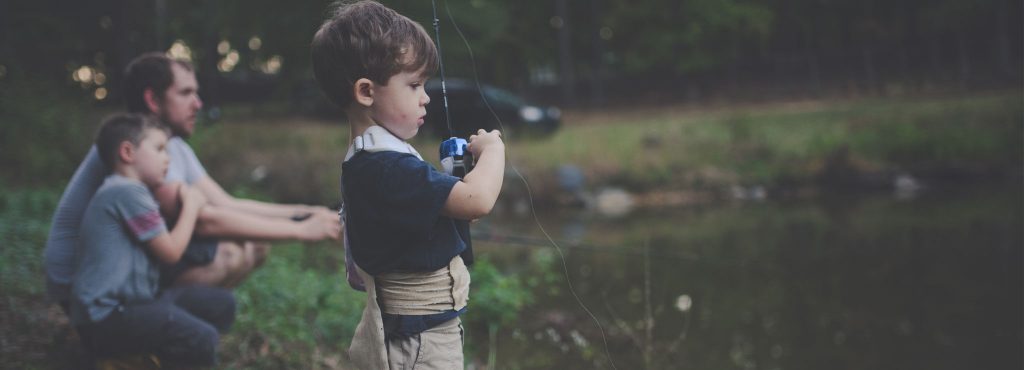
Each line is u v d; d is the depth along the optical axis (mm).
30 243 4688
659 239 9188
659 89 26422
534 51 27281
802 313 5691
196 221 3012
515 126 15445
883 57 24562
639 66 26531
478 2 20391
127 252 2660
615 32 27750
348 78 1583
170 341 2676
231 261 3174
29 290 3783
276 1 17984
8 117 8836
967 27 24312
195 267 3078
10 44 11055
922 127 16734
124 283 2648
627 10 26859
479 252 6633
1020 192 12773
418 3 16922
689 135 16391
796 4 27062
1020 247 8148
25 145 8594
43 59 11648
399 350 1638
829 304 5953
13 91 9234
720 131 16812
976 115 17141
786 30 27281
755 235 9484
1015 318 5559
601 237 9359
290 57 19000
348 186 1615
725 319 5375
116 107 11945
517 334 3893
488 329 4070
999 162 15086
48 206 6215
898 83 23406
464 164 1718
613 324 4523
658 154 15141
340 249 6102
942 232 9281
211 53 18969
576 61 28500
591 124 20203
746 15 26047
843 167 15047
